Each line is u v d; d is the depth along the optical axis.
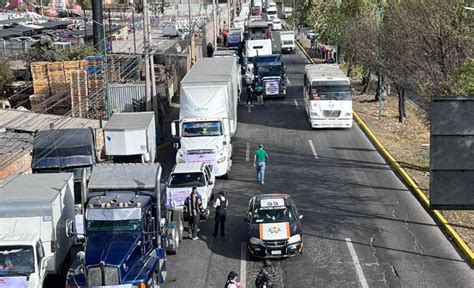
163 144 67.31
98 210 33.72
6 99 86.31
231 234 42.34
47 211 33.16
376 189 50.09
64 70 81.44
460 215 42.88
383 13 73.44
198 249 40.00
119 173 36.94
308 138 67.00
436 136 21.81
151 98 66.88
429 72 52.16
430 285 33.44
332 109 69.06
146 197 35.06
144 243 33.53
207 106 56.34
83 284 31.50
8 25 144.38
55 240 33.78
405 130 68.69
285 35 142.50
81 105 73.00
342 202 47.28
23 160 50.38
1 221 33.22
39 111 73.88
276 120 75.62
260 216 38.66
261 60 88.75
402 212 44.69
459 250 37.88
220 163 53.47
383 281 34.09
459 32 51.16
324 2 125.50
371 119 74.44
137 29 164.38
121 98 73.62
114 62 86.44
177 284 35.03
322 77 70.12
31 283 31.77
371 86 96.25
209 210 46.62
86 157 46.25
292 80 103.75
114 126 53.44
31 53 102.50
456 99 21.58
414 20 54.53
